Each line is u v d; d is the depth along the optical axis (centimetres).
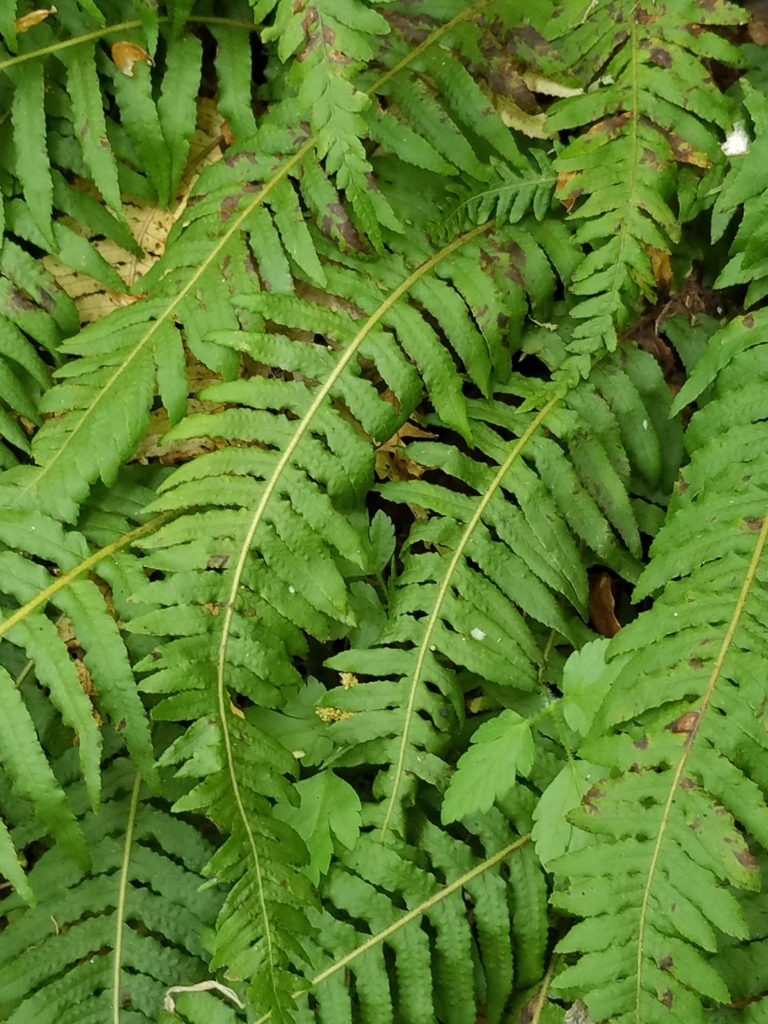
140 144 84
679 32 81
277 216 81
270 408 83
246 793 75
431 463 82
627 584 89
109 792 83
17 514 77
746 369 79
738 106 83
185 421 78
